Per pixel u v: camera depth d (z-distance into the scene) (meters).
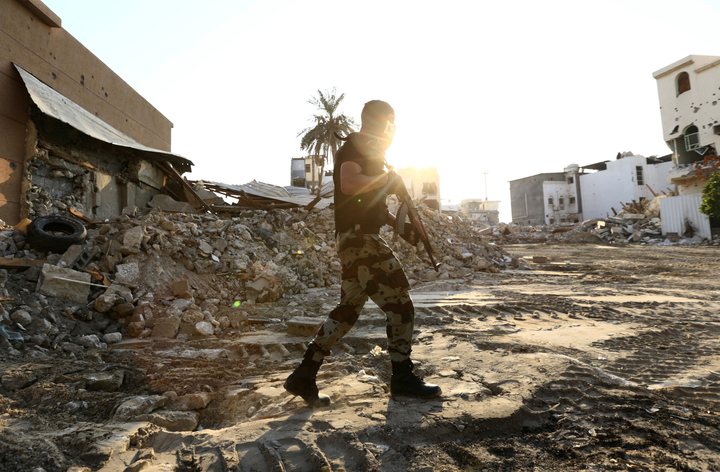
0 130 8.32
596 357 3.45
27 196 8.67
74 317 4.54
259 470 1.58
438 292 8.45
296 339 4.38
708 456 1.67
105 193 11.17
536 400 2.29
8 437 1.77
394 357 2.35
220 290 6.29
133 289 5.25
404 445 1.80
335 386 2.56
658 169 47.69
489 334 4.33
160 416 2.25
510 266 14.59
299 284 7.98
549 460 1.68
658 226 31.55
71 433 1.83
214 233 7.74
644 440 1.83
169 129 17.39
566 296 7.71
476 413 2.07
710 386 2.64
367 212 2.21
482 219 71.88
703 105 28.80
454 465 1.65
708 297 7.81
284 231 10.14
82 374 2.85
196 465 1.59
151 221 6.88
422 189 43.75
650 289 9.16
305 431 1.88
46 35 9.93
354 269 2.26
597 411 2.18
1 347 3.43
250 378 3.09
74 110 10.10
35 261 5.02
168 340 4.43
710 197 25.92
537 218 56.00
